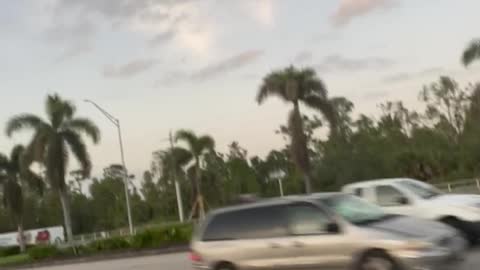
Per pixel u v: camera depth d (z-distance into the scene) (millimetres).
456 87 79250
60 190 48281
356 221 12164
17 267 36312
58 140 47812
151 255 31047
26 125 48062
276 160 77625
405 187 17219
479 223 16031
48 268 32219
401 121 81500
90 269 26594
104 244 34500
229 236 13430
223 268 13383
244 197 14266
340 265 11945
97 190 96500
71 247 36438
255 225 13125
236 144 82062
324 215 12359
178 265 22141
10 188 57656
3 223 86438
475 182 48031
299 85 40812
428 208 16531
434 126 78688
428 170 64562
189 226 34250
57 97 48656
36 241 72062
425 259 11242
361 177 57125
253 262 12977
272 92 41312
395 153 63656
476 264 13688
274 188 74688
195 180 55156
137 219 88625
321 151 62469
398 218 12508
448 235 11844
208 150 55062
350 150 60156
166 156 57625
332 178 57562
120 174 95438
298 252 12414
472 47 40219
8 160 57844
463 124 76438
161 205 86000
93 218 94688
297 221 12641
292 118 41406
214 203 68000
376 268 11578
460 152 66188
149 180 90250
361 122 77375
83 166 48344
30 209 86750
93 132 48625
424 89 81062
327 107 41375
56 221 91438
